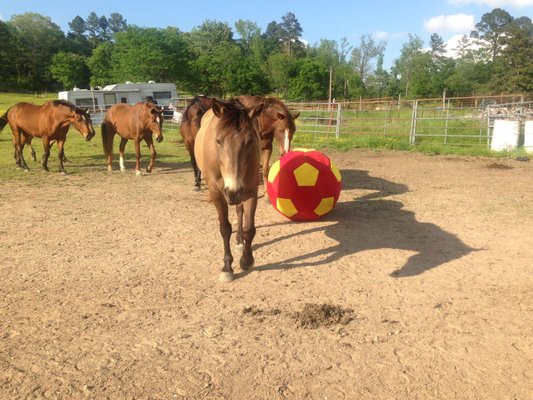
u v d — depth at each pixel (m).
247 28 93.00
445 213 6.93
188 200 8.19
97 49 80.81
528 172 10.58
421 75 65.94
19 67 86.62
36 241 5.86
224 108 3.88
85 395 2.77
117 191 9.01
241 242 5.32
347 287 4.31
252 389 2.80
